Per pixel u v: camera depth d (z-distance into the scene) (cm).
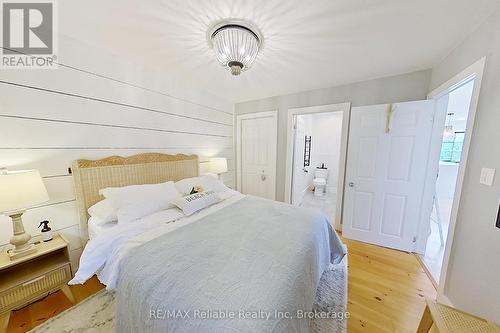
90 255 129
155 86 230
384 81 239
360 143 247
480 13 124
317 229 155
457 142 427
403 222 232
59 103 161
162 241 127
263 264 104
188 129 279
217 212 183
